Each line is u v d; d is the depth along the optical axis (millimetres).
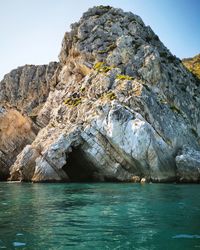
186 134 49000
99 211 20141
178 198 25609
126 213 19312
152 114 46688
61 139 46594
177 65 64688
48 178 46156
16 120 66500
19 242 13305
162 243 13055
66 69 67750
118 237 13961
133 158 43094
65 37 72188
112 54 59781
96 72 56500
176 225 16031
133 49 60281
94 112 47719
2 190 35000
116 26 66938
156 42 69000
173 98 56094
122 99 47812
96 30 66500
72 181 47469
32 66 82688
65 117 53000
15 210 20969
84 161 48594
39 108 74688
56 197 27656
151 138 42562
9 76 83188
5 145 65625
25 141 65438
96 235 14312
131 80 51219
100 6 74438
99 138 45719
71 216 18609
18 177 52312
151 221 16984
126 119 44094
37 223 16812
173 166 43656
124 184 39938
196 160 41844
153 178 42750
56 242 13289
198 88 64875
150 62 56625
